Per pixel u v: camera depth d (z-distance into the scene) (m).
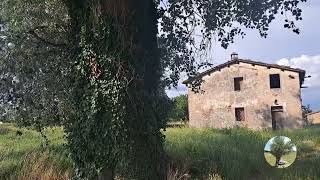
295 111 40.50
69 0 9.98
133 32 9.76
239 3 11.66
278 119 41.03
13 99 13.29
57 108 13.02
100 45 9.53
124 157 9.37
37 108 13.30
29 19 12.30
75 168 9.77
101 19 9.51
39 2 12.03
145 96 9.96
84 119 9.59
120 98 9.38
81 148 9.66
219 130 27.84
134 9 9.80
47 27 12.59
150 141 9.92
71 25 10.01
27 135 22.67
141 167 9.66
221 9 11.99
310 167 13.78
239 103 41.59
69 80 10.09
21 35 12.46
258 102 41.22
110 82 9.44
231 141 19.53
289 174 12.86
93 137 9.52
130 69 9.58
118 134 9.35
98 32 9.52
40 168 13.37
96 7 9.48
